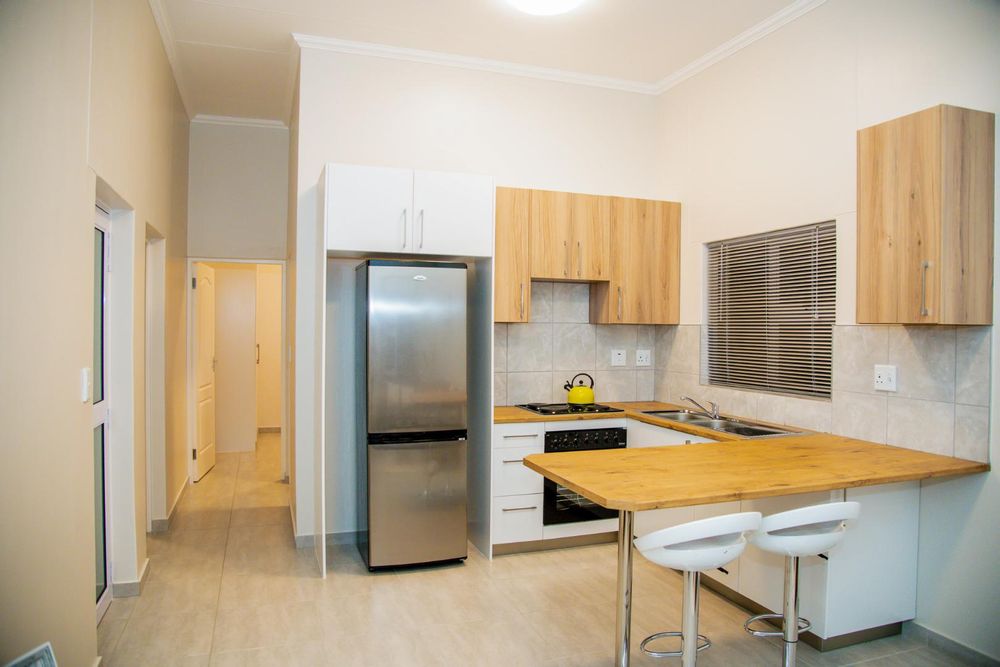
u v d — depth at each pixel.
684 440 3.37
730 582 3.02
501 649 2.60
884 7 2.86
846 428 3.04
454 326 3.52
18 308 2.13
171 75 4.04
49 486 2.16
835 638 2.61
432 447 3.47
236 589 3.18
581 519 3.85
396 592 3.16
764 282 3.62
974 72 2.51
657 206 4.19
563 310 4.32
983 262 2.44
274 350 8.15
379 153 3.87
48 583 2.16
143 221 3.21
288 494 5.09
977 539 2.51
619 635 2.25
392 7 3.38
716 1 3.29
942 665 2.51
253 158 5.27
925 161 2.40
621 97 4.46
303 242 3.78
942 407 2.62
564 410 3.93
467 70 4.07
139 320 3.16
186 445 5.18
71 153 2.21
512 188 3.81
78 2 2.23
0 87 2.13
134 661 2.48
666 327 4.43
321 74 3.77
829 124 3.14
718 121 3.92
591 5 3.34
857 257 2.70
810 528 2.18
